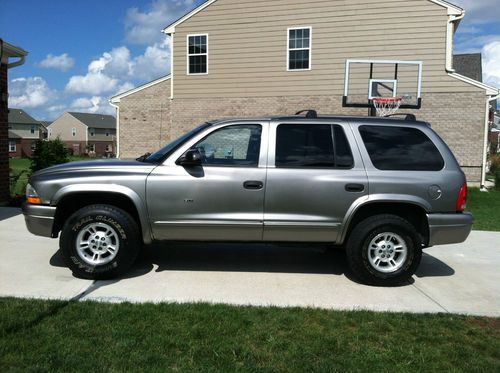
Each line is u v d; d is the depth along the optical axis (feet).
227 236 17.20
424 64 51.90
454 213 17.13
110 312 13.61
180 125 61.11
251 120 17.60
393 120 17.85
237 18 57.26
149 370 10.37
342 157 17.16
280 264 20.01
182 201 16.85
